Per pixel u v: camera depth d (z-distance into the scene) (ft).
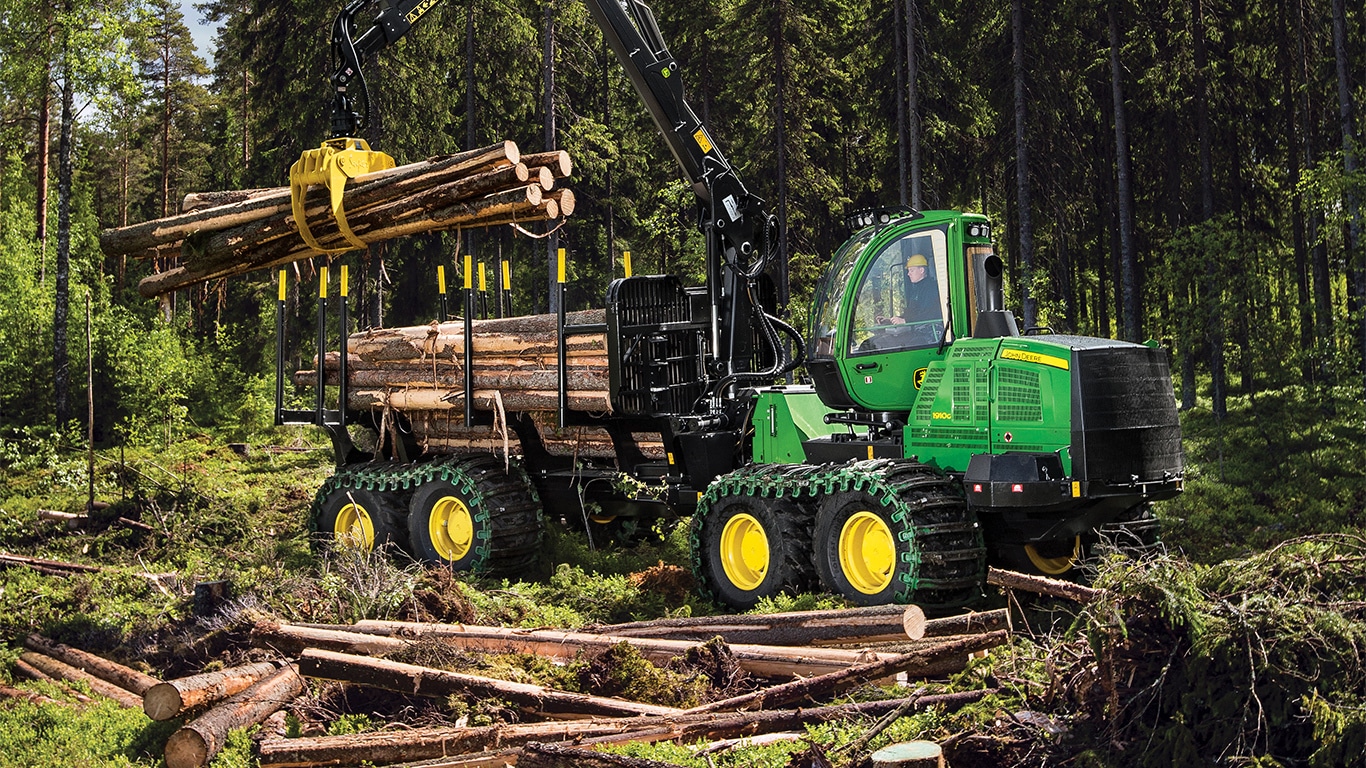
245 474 64.28
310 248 35.06
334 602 29.01
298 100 93.56
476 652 24.97
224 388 96.63
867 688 20.93
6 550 43.86
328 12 90.12
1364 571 18.02
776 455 36.09
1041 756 17.54
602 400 36.17
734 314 39.01
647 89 38.91
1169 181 104.12
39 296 91.09
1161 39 99.30
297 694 23.08
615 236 122.62
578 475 39.24
